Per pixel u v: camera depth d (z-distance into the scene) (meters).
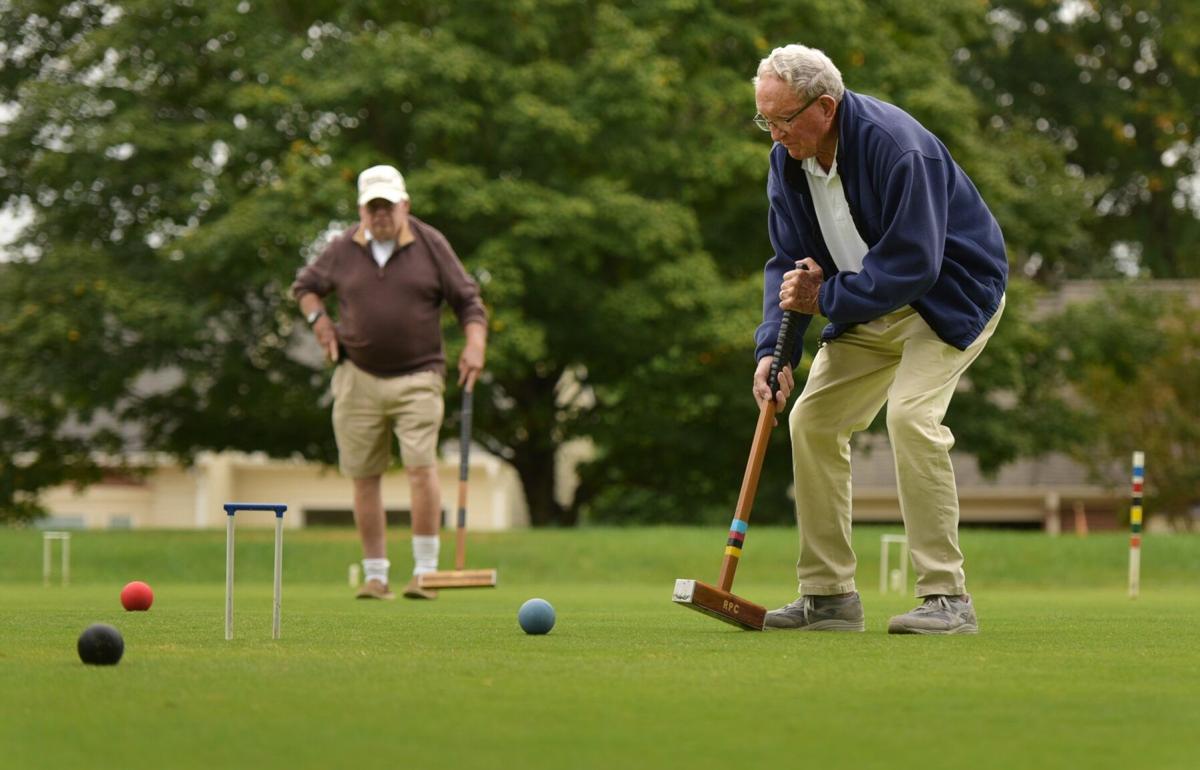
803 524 7.48
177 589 15.95
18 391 31.47
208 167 31.42
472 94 30.92
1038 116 47.19
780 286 7.48
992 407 35.22
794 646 6.09
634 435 35.56
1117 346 36.44
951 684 4.61
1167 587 19.17
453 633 6.92
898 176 6.71
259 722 3.72
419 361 11.80
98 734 3.54
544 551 20.89
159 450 36.50
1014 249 35.88
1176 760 3.28
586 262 30.55
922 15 35.34
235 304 33.31
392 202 11.55
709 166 31.53
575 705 4.06
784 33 33.91
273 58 30.75
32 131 31.33
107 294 29.78
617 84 30.45
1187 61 43.94
